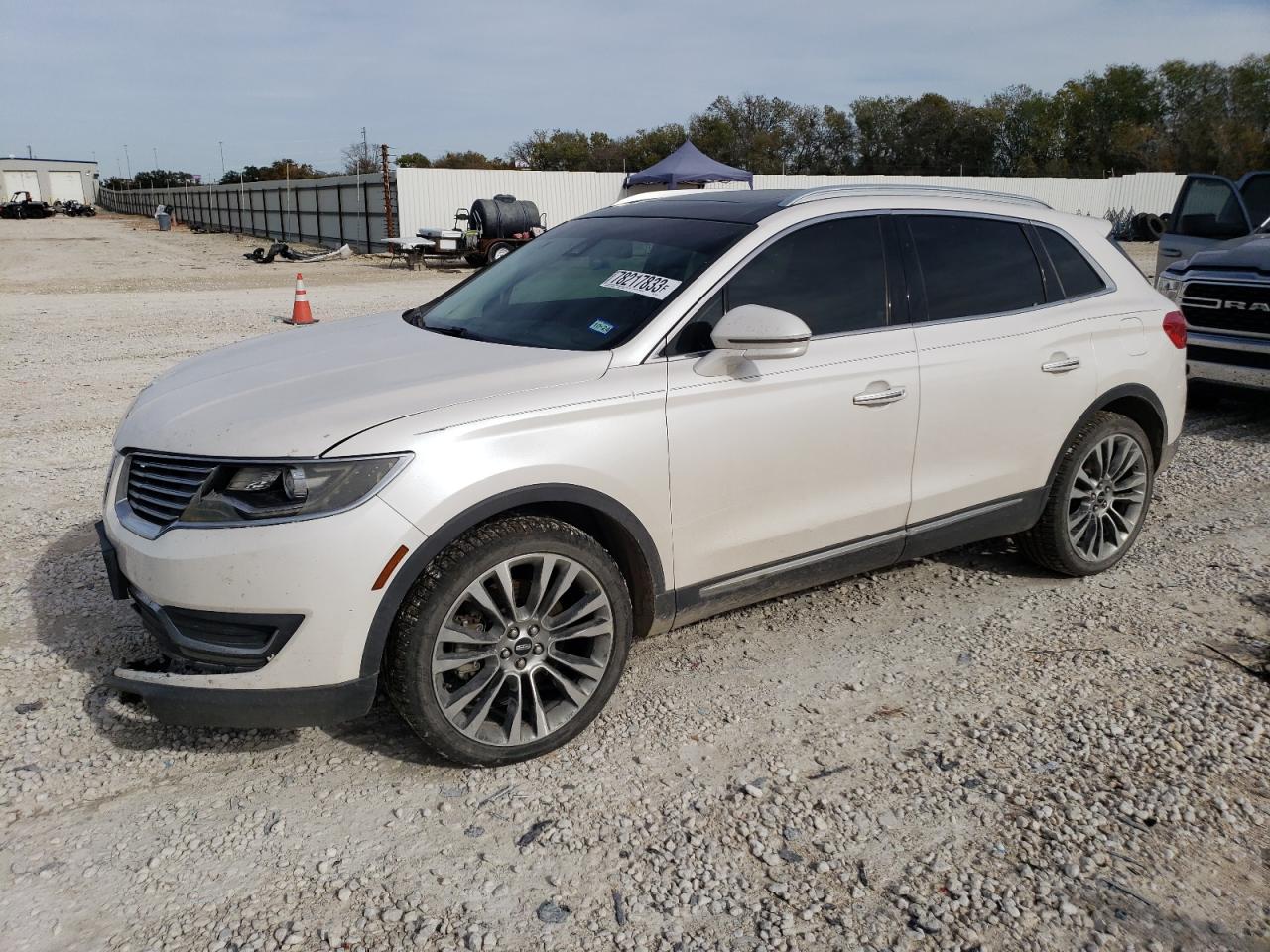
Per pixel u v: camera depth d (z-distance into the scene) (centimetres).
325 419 285
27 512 539
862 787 303
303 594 271
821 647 398
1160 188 4228
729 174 3066
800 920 248
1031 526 446
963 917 250
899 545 399
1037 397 425
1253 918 252
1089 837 281
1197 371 745
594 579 315
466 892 257
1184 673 376
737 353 328
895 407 379
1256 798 299
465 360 329
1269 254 710
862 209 391
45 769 307
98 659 374
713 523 343
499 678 306
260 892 256
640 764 316
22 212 6856
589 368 319
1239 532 531
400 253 2842
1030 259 439
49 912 247
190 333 1206
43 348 1071
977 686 366
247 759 316
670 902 254
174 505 287
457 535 288
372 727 336
